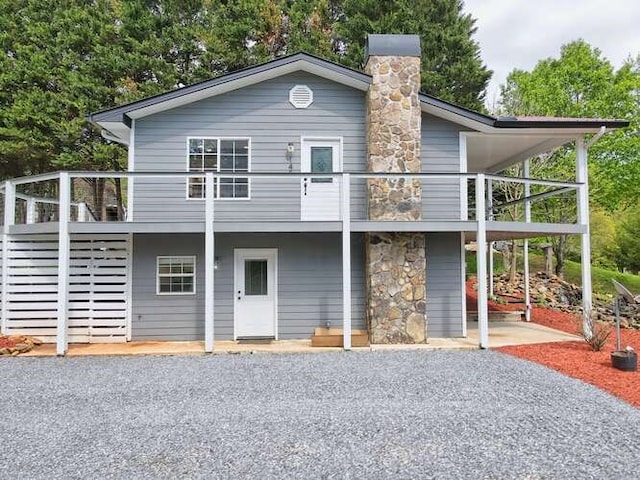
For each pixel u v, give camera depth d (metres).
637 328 10.65
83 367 6.75
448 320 9.01
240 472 3.41
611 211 23.69
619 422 4.38
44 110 16.16
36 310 8.42
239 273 8.93
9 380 6.05
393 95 8.69
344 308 7.76
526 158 11.05
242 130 9.05
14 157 16.88
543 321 11.23
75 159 16.20
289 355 7.46
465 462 3.56
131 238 8.72
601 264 24.16
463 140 9.26
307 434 4.13
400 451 3.77
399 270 8.34
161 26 17.64
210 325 7.62
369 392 5.39
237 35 17.72
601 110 19.03
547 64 20.98
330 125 9.14
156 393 5.44
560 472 3.39
